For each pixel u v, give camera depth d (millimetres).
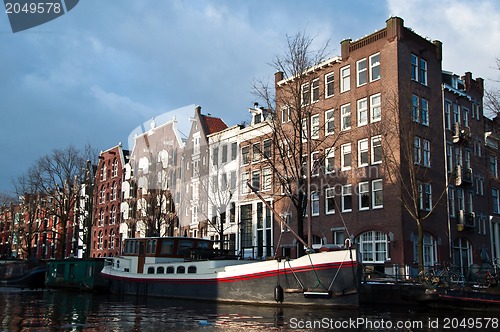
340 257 18516
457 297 19281
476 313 18641
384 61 31641
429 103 32844
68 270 35781
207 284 22172
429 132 32375
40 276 42281
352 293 18125
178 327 14859
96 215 66000
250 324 15406
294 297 19188
